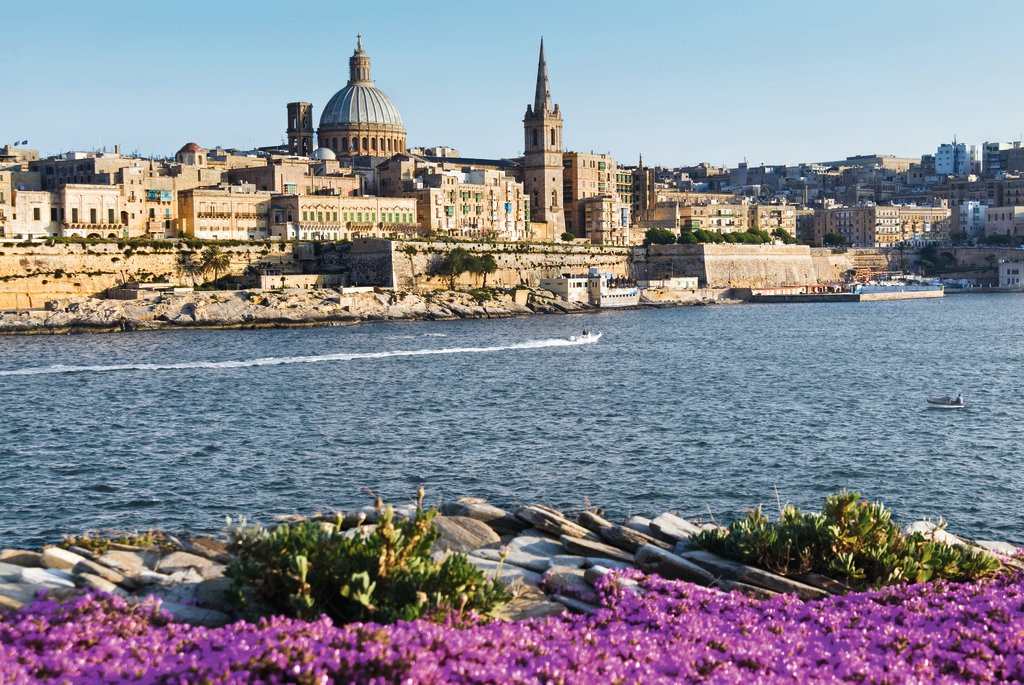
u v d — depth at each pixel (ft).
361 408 383.86
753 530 120.98
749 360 568.41
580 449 298.15
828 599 104.27
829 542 118.11
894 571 112.47
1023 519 225.35
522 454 291.17
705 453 291.17
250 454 293.43
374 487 252.21
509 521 133.49
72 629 81.10
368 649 73.51
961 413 368.68
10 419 357.61
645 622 94.73
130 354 586.45
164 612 91.50
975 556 118.73
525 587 108.88
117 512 229.25
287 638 75.25
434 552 121.08
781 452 292.40
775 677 79.61
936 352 615.16
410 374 495.82
